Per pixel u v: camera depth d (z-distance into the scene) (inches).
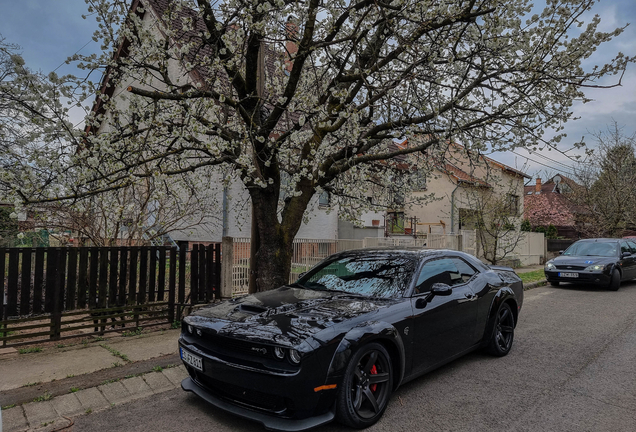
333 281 181.3
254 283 250.5
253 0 196.1
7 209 247.9
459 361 203.6
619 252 482.9
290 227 240.5
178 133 210.4
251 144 223.0
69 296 214.2
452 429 132.1
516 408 148.2
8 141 205.9
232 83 225.5
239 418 139.8
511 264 676.1
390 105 267.3
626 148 842.8
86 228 276.1
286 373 117.4
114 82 226.4
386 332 139.0
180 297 254.5
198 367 138.8
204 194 355.6
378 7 206.4
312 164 228.2
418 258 177.9
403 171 363.9
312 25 209.0
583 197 914.1
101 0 202.1
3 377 165.9
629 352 218.2
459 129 248.1
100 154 195.9
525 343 237.5
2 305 196.1
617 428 133.3
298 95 225.0
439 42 243.0
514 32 248.1
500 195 582.6
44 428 130.2
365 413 133.9
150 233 234.7
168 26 223.1
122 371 174.6
